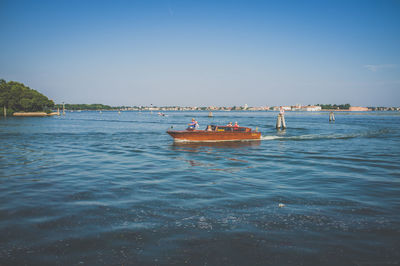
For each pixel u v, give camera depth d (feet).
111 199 32.55
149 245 21.95
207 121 291.99
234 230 24.56
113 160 59.26
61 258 20.08
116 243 22.20
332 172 48.08
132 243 22.25
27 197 32.99
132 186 38.22
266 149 78.84
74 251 20.99
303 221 26.50
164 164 55.16
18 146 81.71
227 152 72.74
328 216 27.73
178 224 25.73
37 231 24.09
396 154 68.95
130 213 28.27
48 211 28.58
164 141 98.73
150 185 38.83
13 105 386.52
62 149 76.18
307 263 19.61
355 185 39.22
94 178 42.68
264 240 22.81
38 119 302.86
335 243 22.31
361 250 21.24
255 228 24.98
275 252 21.01
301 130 158.51
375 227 25.18
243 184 39.75
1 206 29.91
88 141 97.60
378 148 80.79
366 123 234.99
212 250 21.27
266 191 36.22
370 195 34.47
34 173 45.91
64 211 28.63
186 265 19.38
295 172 48.14
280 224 25.81
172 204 31.01
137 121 282.36
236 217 27.45
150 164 55.01
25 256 20.27
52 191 35.50
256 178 43.55
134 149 77.30
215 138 96.48
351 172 48.08
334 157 64.44
